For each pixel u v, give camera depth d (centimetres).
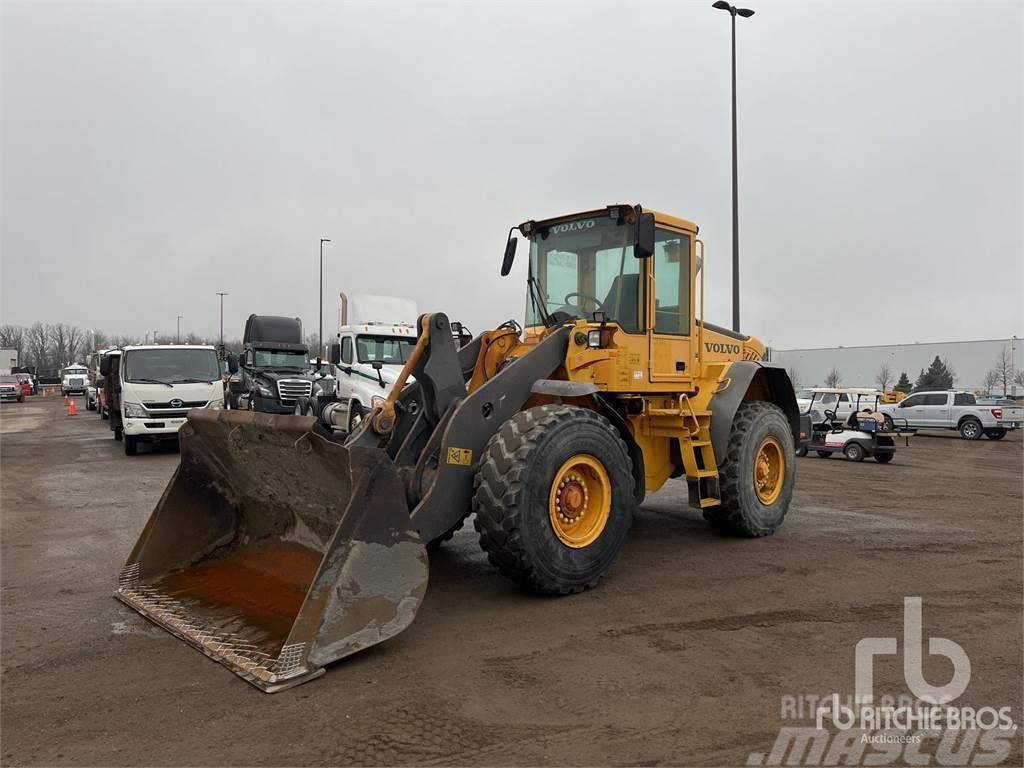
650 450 620
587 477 506
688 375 637
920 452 1864
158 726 313
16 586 530
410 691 346
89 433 2002
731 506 651
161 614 443
